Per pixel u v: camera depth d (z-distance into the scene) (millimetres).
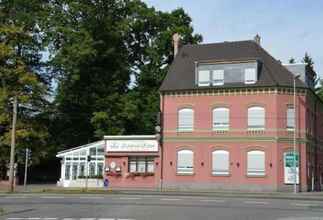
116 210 26031
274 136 53844
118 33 68312
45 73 66625
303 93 55344
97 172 59469
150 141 57781
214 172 55375
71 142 69688
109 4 69125
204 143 55969
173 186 56469
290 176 53406
